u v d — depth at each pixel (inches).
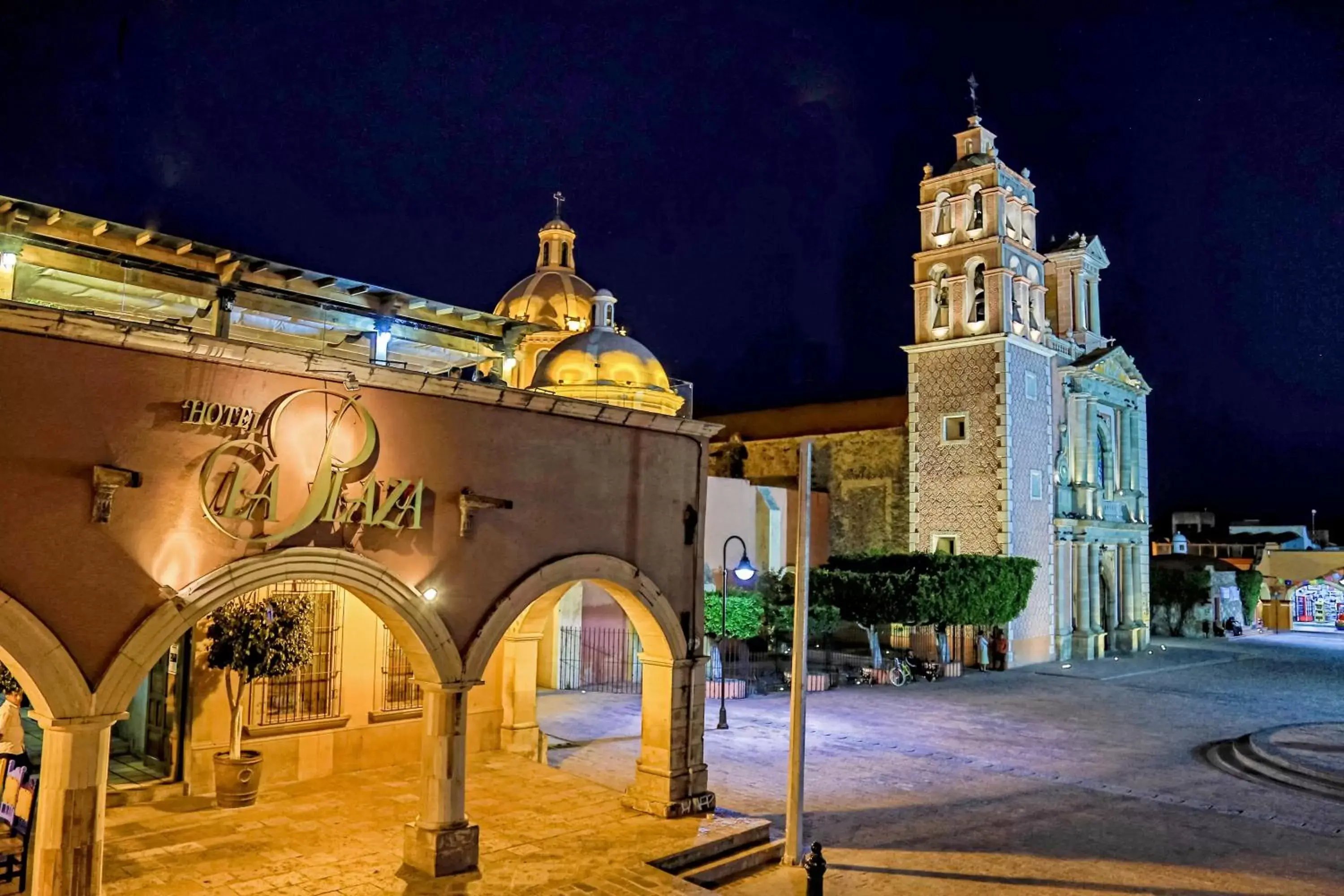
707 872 502.6
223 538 407.2
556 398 524.7
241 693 556.4
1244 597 2279.8
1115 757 829.2
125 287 632.4
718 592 1132.5
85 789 367.6
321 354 430.3
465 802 588.7
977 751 838.5
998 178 1560.0
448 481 483.5
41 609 361.7
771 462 1908.2
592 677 1112.8
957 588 1316.4
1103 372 1736.0
